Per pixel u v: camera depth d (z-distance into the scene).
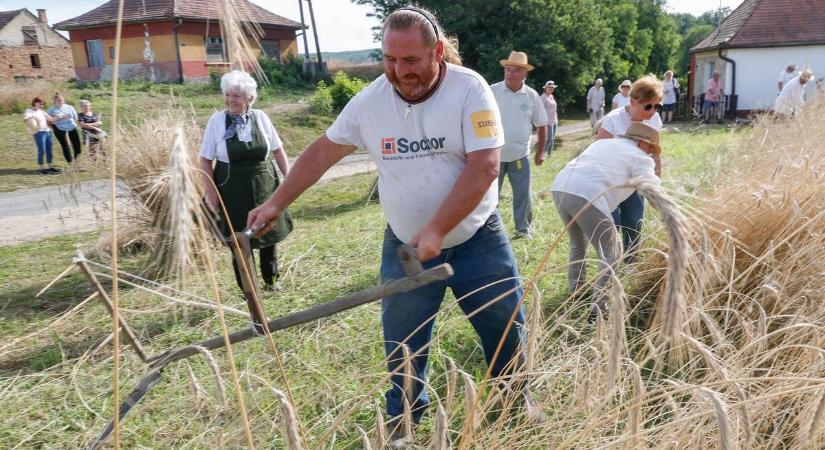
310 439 2.83
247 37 1.45
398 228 2.67
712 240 3.46
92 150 6.76
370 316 4.22
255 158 4.60
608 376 1.48
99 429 3.13
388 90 2.49
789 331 2.59
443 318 3.99
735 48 24.88
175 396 3.33
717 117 22.80
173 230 1.23
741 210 3.70
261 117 4.71
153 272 5.41
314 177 2.68
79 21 31.14
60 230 8.52
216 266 5.07
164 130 6.57
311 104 23.44
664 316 1.12
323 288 5.10
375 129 2.54
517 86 5.96
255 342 3.90
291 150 18.69
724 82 25.47
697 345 1.96
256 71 1.46
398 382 2.71
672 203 1.18
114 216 1.42
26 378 3.69
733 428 1.92
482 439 2.09
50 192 12.60
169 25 28.86
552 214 6.84
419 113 2.44
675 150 11.37
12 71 38.34
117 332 1.43
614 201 3.74
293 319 1.95
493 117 2.38
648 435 2.05
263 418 2.83
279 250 6.39
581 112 34.44
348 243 6.48
